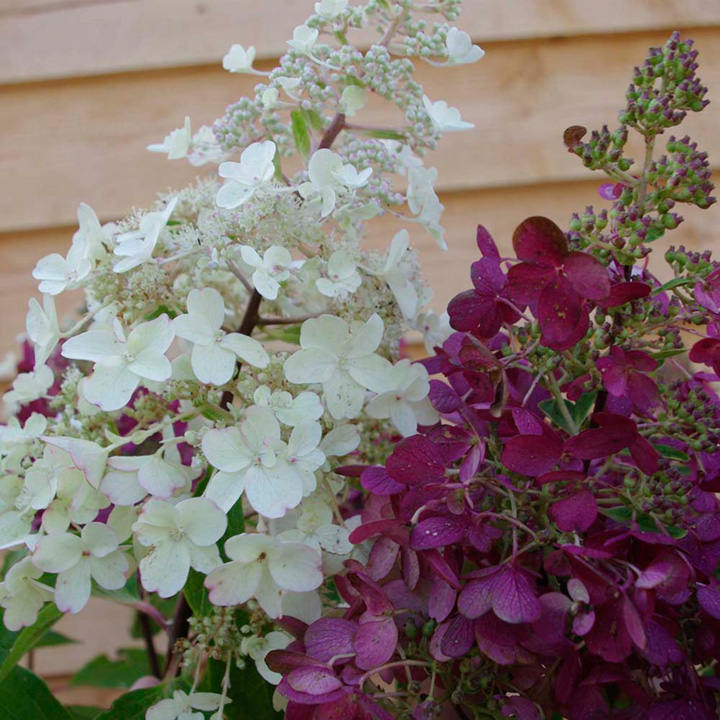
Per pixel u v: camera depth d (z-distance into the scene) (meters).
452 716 0.54
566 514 0.51
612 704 0.55
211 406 0.57
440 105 0.62
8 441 0.58
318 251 0.58
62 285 0.58
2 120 0.97
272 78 0.59
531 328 0.53
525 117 0.97
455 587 0.51
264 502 0.54
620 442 0.51
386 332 0.60
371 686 0.53
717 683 0.53
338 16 0.59
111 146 0.97
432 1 0.61
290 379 0.56
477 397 0.56
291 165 0.84
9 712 0.60
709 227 0.94
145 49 0.96
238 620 0.57
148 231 0.58
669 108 0.52
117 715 0.60
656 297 0.54
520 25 0.96
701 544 0.53
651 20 0.95
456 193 0.97
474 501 0.53
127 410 0.59
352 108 0.59
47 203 0.96
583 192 0.97
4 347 0.96
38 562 0.55
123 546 0.57
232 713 0.58
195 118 0.96
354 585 0.53
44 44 0.96
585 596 0.50
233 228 0.57
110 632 0.94
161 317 0.55
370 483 0.55
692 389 0.53
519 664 0.52
